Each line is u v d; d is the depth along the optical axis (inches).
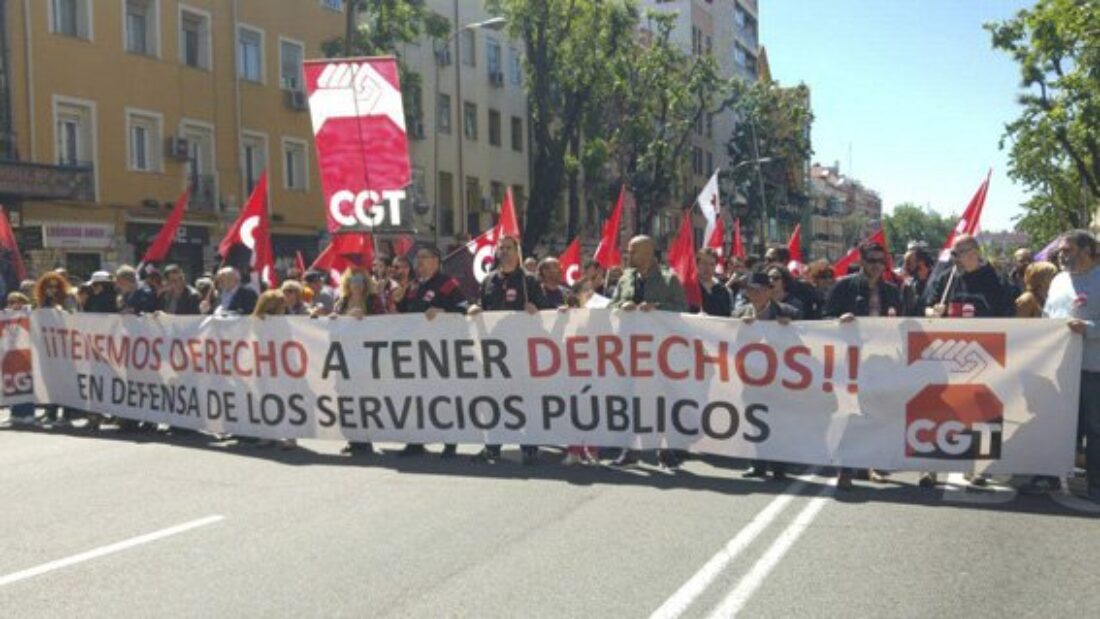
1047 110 1214.3
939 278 366.9
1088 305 274.5
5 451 382.0
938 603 188.2
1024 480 301.4
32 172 925.2
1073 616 181.2
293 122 1334.9
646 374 320.2
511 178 1923.0
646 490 289.3
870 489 290.5
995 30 1278.3
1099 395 272.8
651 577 204.8
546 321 331.3
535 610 186.2
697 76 1861.5
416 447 359.3
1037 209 1919.3
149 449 378.0
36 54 978.1
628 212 2317.9
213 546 233.6
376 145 390.6
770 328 303.1
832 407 296.4
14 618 187.6
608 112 1817.2
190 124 1168.8
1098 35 937.5
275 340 373.1
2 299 556.7
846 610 184.7
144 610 190.4
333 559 220.8
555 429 332.5
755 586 198.8
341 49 1268.5
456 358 343.3
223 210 1208.8
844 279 334.3
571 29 1475.1
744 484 298.2
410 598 194.1
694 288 376.5
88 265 1030.4
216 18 1206.3
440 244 1668.3
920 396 287.6
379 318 353.7
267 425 376.5
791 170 3312.0
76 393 445.4
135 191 1088.2
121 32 1075.9
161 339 407.2
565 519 253.6
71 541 241.3
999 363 280.8
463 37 1750.7
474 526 247.3
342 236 425.4
